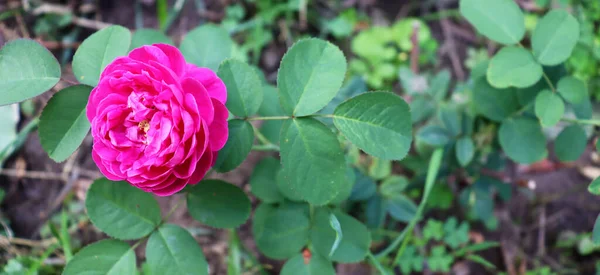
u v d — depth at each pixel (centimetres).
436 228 53
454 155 50
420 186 53
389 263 53
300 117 39
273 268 53
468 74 60
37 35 58
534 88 45
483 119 51
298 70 38
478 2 43
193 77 37
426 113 52
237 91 39
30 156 55
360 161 53
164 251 41
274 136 46
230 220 42
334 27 60
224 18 61
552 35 43
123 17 60
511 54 43
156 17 60
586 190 56
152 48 35
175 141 34
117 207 41
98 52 40
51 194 55
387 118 39
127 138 36
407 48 59
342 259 44
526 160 47
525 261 55
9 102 38
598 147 45
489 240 55
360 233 44
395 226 55
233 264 49
